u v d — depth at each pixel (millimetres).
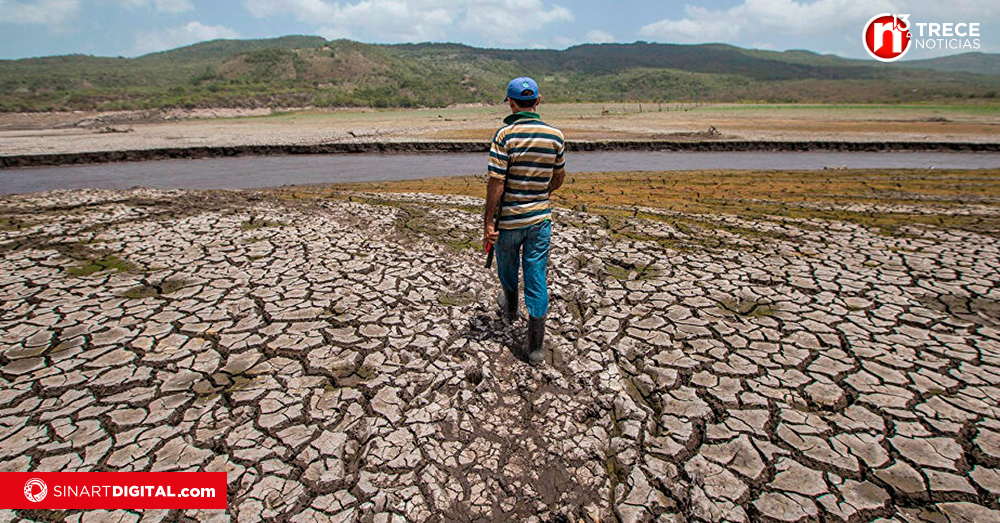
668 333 4113
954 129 28484
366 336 4000
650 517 2451
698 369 3619
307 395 3281
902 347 3873
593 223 7504
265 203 8906
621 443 2898
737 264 5672
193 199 9273
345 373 3529
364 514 2428
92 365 3617
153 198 9383
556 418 3088
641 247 6242
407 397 3254
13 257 5805
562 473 2701
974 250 6137
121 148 21312
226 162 19531
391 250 6016
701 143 22547
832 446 2867
